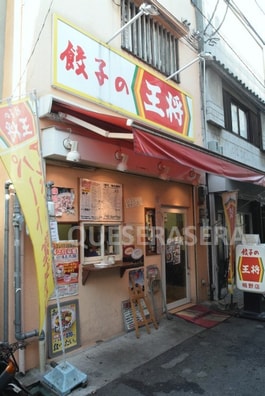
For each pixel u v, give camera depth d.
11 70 4.33
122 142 4.95
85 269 4.60
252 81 10.38
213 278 7.49
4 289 3.81
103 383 3.70
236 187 7.57
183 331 5.41
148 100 5.98
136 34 6.09
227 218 6.49
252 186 8.23
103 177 5.17
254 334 5.30
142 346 4.75
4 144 3.11
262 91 11.16
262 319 5.99
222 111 8.58
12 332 3.80
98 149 4.57
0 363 3.17
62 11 4.60
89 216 4.86
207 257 7.55
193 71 7.68
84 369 4.02
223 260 8.16
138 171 5.42
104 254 5.18
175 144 4.39
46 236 3.45
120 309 5.30
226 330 5.50
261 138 10.94
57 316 4.29
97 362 4.22
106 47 5.20
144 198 6.00
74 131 4.33
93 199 4.95
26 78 4.05
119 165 4.89
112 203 5.30
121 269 5.27
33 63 4.14
